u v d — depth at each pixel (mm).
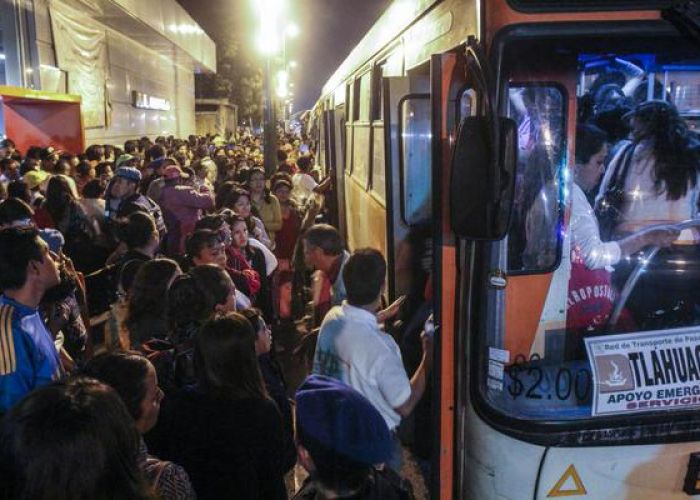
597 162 2656
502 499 2576
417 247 4367
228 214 5762
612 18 2471
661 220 2707
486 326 2602
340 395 1607
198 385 2627
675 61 2643
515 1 2457
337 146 10188
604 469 2545
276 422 2594
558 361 2639
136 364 2316
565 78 2541
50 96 11234
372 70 6391
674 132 2676
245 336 2584
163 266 3564
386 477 1701
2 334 2791
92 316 5523
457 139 2350
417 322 4316
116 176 6586
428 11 3943
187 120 37125
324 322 3123
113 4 16297
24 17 13594
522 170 2590
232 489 2479
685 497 2590
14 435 1328
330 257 4688
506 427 2545
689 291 2707
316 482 1582
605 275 2672
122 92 22016
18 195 6539
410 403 2990
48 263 2990
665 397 2594
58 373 3006
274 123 13297
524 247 2609
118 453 1395
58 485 1305
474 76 2361
